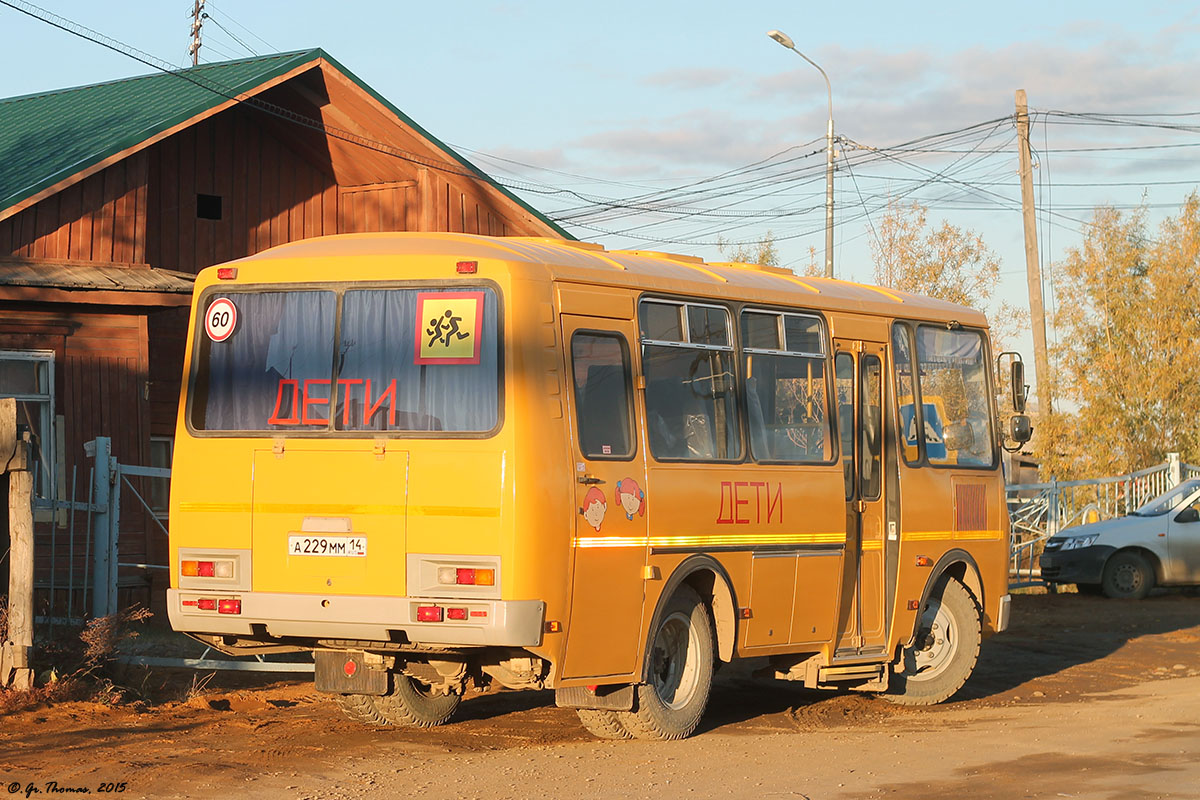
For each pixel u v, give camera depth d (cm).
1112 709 1284
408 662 1048
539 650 947
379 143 2305
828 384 1238
